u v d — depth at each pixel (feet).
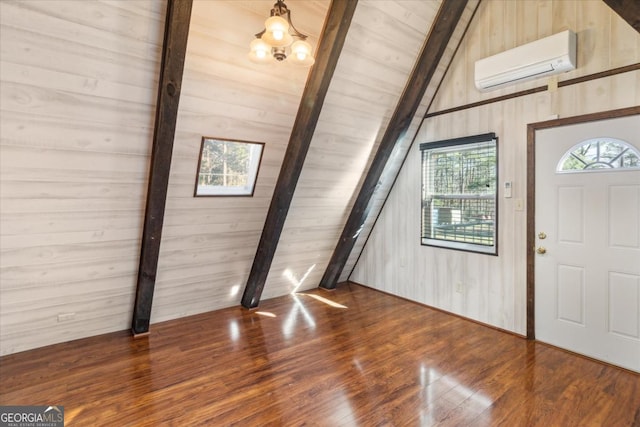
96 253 9.27
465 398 7.50
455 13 9.89
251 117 9.12
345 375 8.50
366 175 13.09
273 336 10.82
